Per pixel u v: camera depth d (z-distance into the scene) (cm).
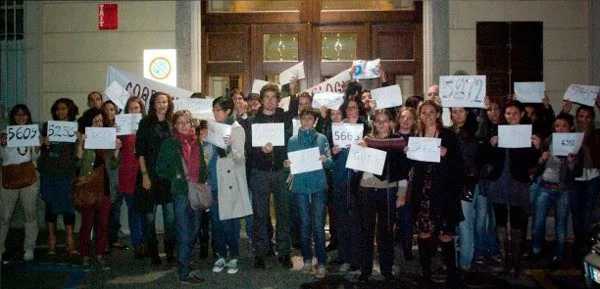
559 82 793
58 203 656
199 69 818
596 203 722
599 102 636
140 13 817
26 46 830
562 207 610
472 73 793
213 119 678
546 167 620
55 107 642
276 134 584
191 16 809
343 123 593
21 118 632
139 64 820
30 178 639
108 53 823
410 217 629
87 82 827
